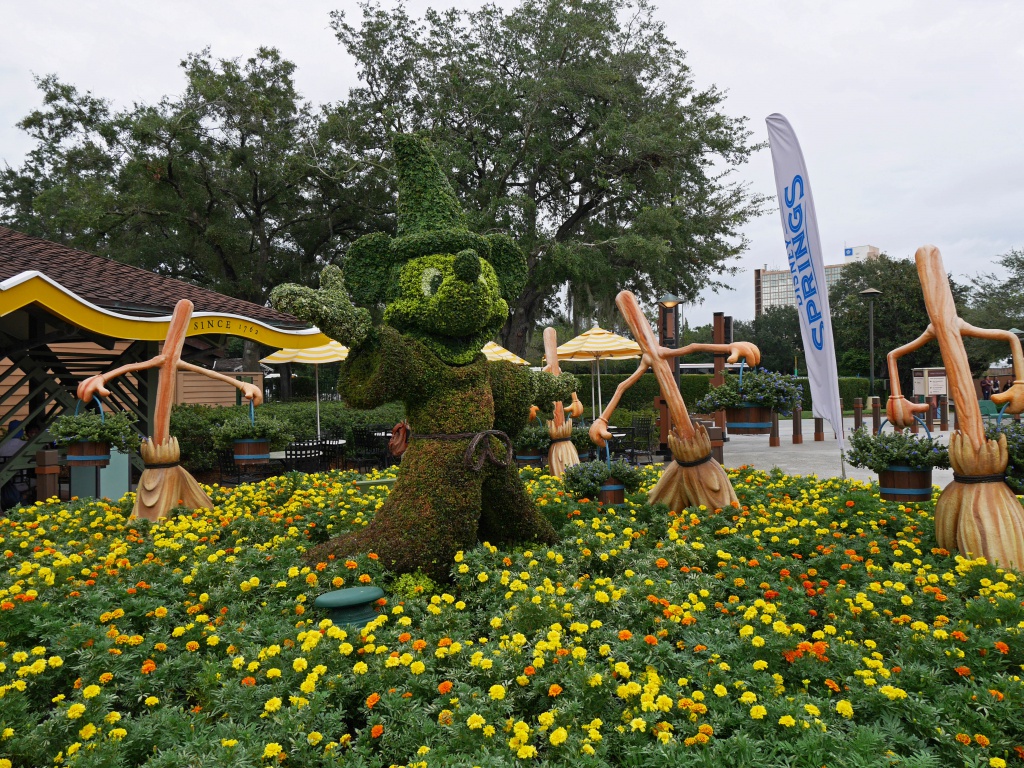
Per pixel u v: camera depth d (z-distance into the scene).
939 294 4.98
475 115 24.92
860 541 5.00
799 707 2.66
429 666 3.13
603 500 6.50
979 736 2.46
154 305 10.24
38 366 10.01
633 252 23.30
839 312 46.38
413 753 2.63
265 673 3.13
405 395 4.82
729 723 2.65
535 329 35.28
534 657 3.10
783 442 18.48
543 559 4.62
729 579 4.29
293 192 26.92
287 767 2.54
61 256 11.41
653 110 26.88
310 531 5.96
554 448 8.92
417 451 4.79
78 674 3.26
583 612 3.64
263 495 7.46
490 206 22.95
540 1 25.59
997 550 4.61
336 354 14.53
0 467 9.71
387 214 28.41
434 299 4.79
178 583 4.31
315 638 3.24
